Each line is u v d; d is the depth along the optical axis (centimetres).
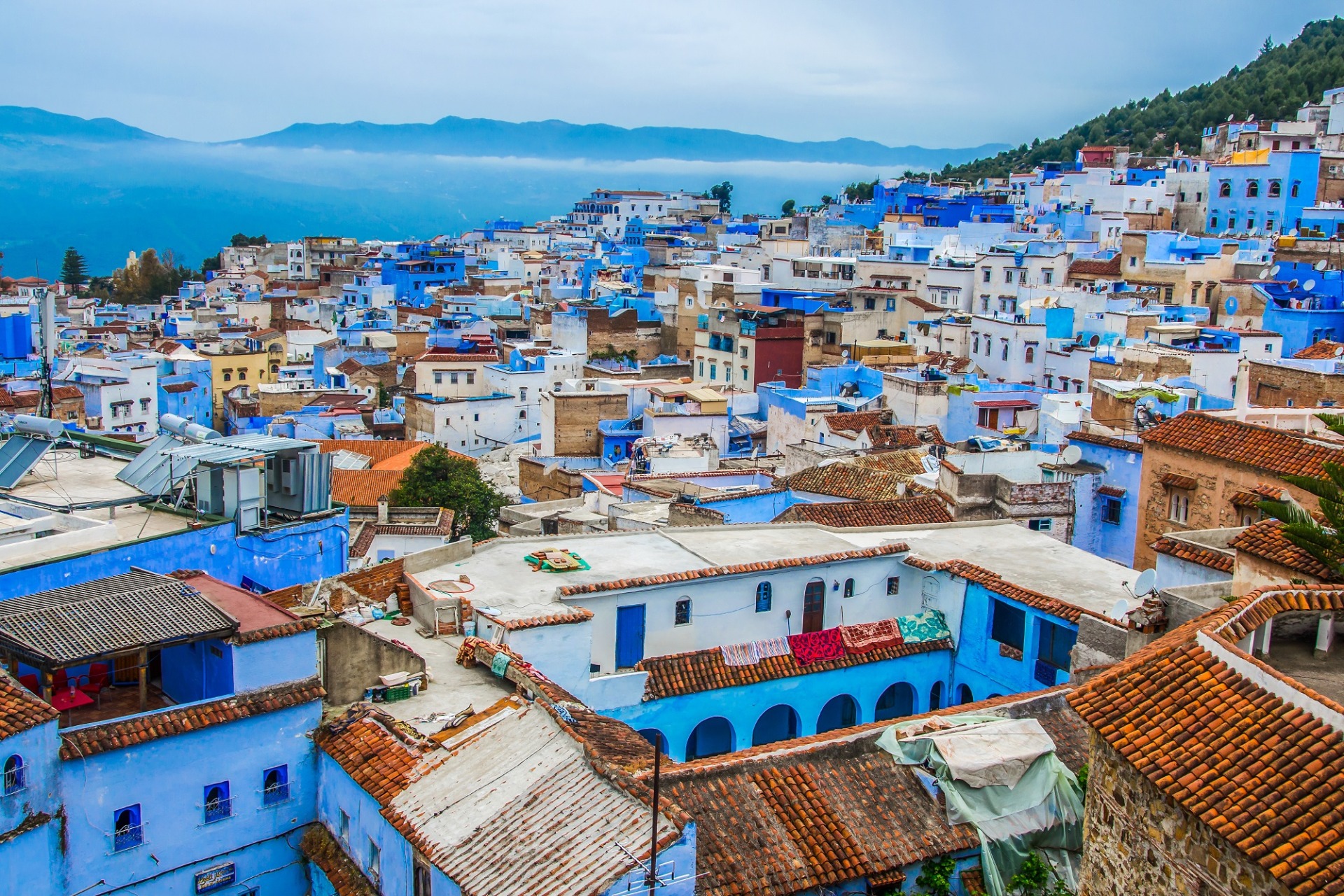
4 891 2344
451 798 2505
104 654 2559
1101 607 3534
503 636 3152
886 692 3966
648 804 2316
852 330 11338
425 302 18238
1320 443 3950
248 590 3356
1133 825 1941
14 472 3984
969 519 4831
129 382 10562
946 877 2688
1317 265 9831
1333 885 1523
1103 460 5109
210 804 2675
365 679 2950
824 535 4197
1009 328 9094
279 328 16625
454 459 7625
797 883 2569
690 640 3631
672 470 7244
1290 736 1766
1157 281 10656
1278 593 2211
